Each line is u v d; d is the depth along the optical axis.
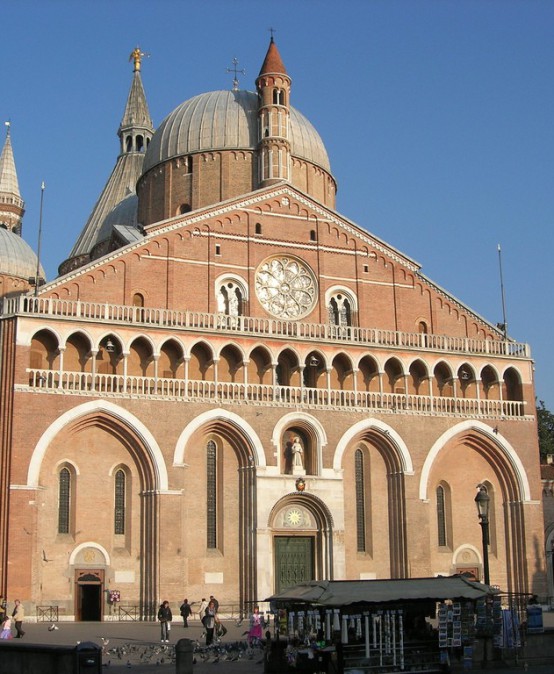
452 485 74.06
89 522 62.47
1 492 59.16
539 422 114.56
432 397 73.00
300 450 68.12
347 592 35.75
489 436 74.56
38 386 61.22
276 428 67.38
